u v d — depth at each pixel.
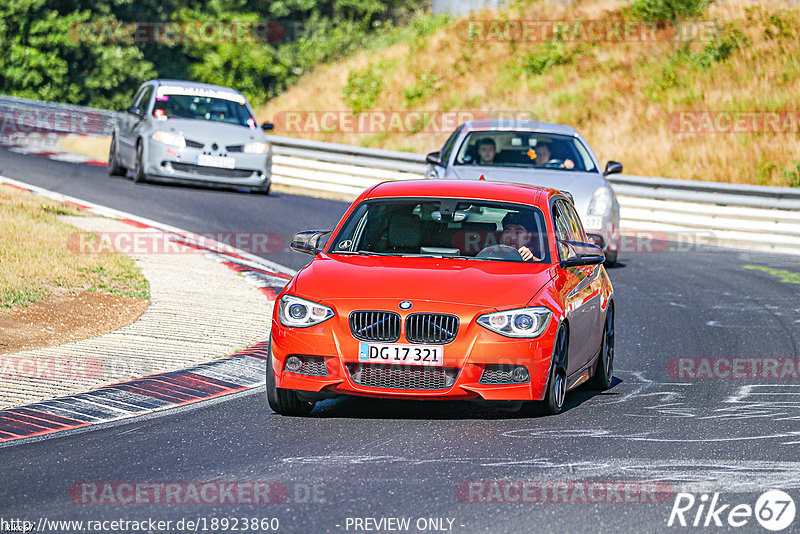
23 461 22.95
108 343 34.38
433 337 26.17
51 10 184.88
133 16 193.12
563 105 106.12
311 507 19.86
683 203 75.94
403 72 119.69
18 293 38.78
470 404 29.23
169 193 72.50
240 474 22.08
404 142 107.00
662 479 22.23
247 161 73.38
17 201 59.56
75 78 182.75
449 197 31.31
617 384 33.31
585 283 30.92
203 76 180.75
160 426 26.14
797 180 86.44
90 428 25.86
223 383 31.00
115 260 47.09
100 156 96.19
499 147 60.44
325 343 26.23
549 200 31.94
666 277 56.16
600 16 120.19
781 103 97.62
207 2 199.88
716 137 94.31
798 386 33.38
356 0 194.50
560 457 23.81
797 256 66.50
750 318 45.41
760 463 23.73
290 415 27.56
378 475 22.06
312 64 178.25
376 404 29.06
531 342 26.42
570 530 18.92
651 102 102.88
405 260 28.80
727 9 116.56
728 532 19.09
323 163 87.69
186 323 37.88
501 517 19.50
